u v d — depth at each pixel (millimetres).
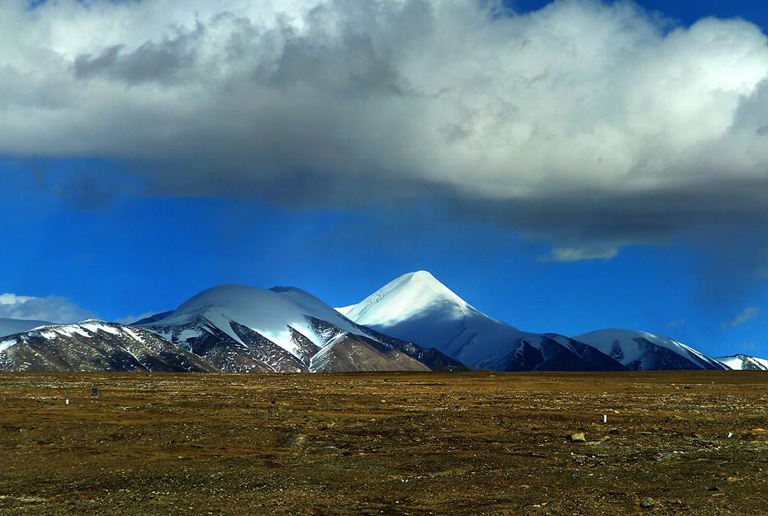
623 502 35125
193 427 56375
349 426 58312
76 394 83625
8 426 56844
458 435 54188
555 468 42656
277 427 57219
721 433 53875
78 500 35562
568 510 33781
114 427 56562
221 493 36719
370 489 37625
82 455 46750
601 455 46656
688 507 34156
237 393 86500
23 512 33438
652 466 42969
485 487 38094
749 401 77375
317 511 33562
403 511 33656
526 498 35906
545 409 68688
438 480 39625
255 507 34031
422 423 59781
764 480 39281
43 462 44562
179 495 36312
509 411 67062
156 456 46562
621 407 70938
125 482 39156
